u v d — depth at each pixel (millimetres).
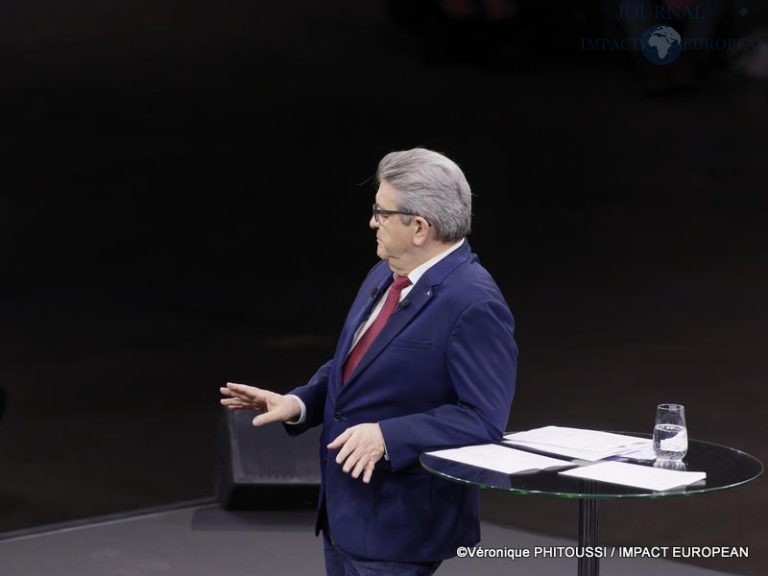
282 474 16797
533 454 8188
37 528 16484
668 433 8156
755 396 22797
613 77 44719
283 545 15781
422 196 8578
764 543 16062
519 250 34594
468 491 8992
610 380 24047
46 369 25375
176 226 36656
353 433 8320
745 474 7672
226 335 28297
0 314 29016
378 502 8789
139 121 43281
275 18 48250
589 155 41594
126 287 31703
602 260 33469
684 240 35031
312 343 27953
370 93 46000
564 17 44812
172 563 15125
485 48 45531
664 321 28266
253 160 41594
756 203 37719
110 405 23406
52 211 36781
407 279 8914
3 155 39844
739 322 28016
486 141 43125
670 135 42781
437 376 8656
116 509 18312
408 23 46562
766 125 42812
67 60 46250
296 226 37375
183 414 23094
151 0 47812
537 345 26641
